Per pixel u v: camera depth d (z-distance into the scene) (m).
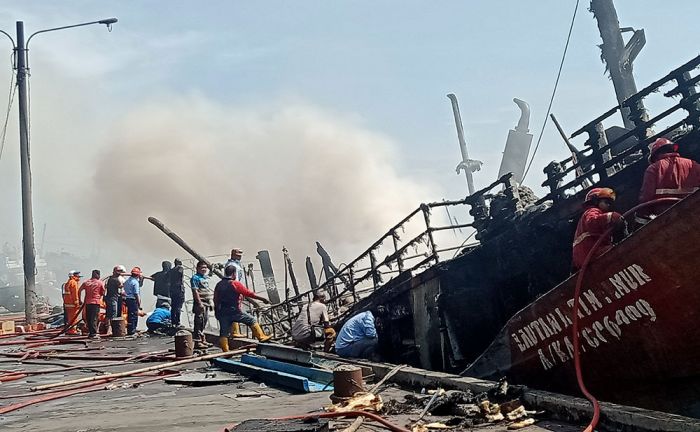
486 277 10.34
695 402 6.44
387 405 6.80
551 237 9.09
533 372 8.09
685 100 7.48
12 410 8.06
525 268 9.55
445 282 10.76
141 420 6.95
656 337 6.44
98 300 19.84
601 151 8.35
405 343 12.38
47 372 12.03
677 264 5.98
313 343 13.79
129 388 9.74
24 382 11.03
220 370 11.40
